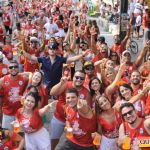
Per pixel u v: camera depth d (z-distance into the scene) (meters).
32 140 8.20
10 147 7.39
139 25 24.83
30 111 8.09
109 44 23.78
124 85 8.53
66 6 39.59
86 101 7.82
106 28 29.41
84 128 7.63
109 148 7.74
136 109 8.59
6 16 26.53
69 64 11.04
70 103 7.62
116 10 30.19
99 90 8.86
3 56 12.47
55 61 10.49
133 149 7.24
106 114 7.68
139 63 11.57
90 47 13.48
